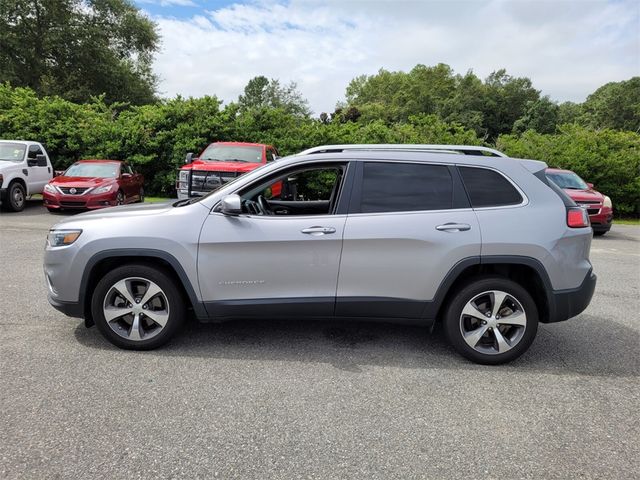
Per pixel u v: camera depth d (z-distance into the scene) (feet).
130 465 8.45
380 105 297.33
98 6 112.68
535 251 12.67
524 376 12.57
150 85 130.52
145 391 11.10
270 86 154.61
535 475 8.51
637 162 59.57
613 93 306.14
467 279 13.16
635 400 11.39
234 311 13.06
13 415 9.91
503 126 287.28
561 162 60.44
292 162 13.41
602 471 8.67
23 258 24.58
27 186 44.16
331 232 12.72
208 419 10.00
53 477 8.07
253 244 12.74
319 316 13.21
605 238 42.11
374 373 12.44
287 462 8.68
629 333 16.16
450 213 12.89
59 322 15.38
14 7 101.35
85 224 13.12
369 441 9.41
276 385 11.60
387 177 13.24
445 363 13.21
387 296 12.96
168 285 13.01
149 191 62.54
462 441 9.50
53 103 61.41
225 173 37.19
